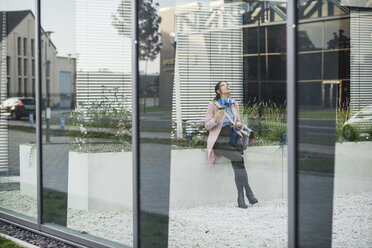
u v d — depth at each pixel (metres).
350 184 3.41
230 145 3.94
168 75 4.35
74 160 4.93
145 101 4.31
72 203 4.98
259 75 3.89
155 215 4.27
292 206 3.31
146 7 4.33
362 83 3.43
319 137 3.35
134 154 4.37
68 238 5.03
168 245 4.20
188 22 4.47
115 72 4.54
